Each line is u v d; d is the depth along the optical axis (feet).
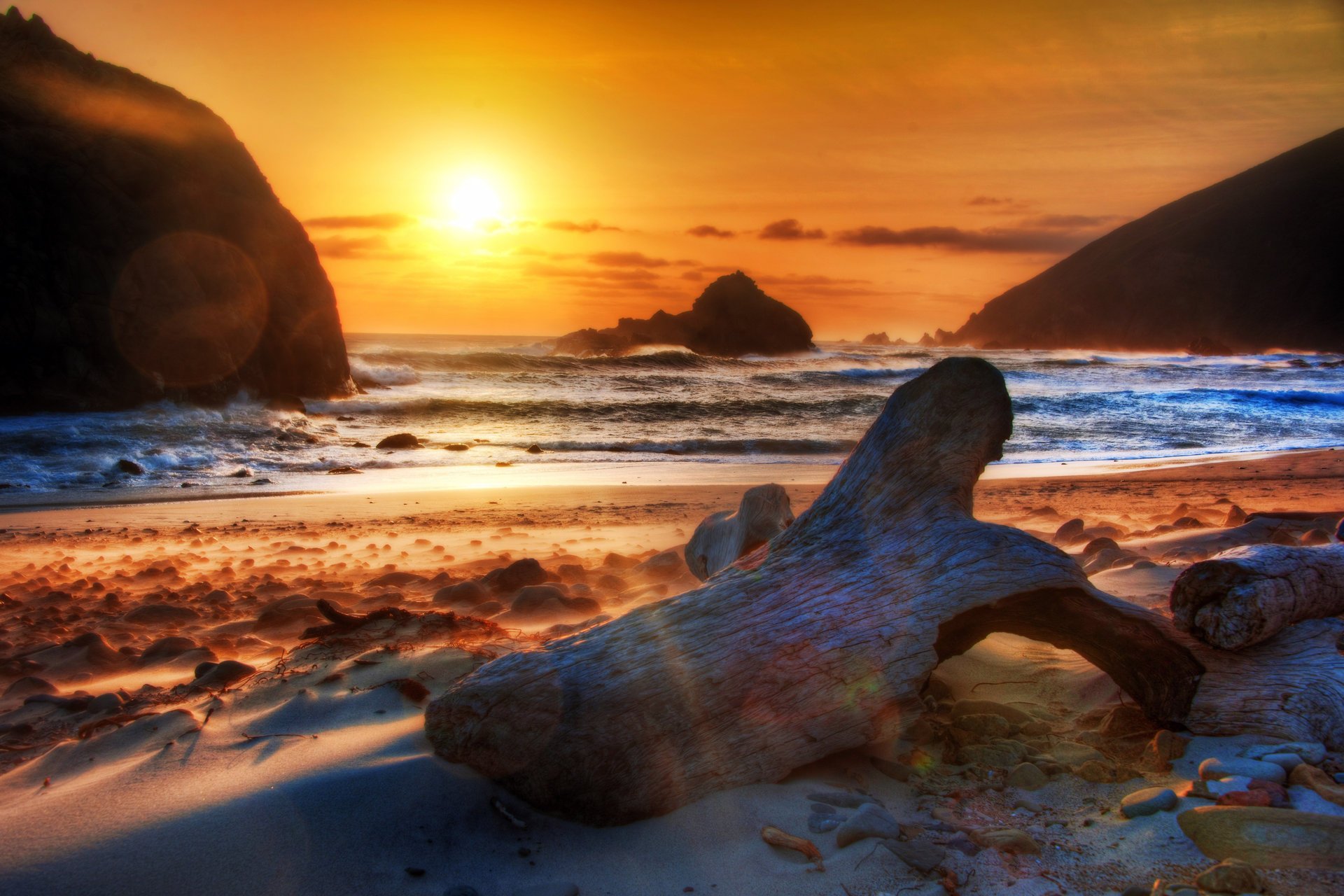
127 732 10.09
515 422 98.68
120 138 95.35
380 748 9.09
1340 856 7.30
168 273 92.94
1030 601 9.92
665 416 102.94
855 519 10.81
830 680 9.30
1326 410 95.25
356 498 45.80
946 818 8.74
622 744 8.55
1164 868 7.61
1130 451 69.00
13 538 35.17
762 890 7.61
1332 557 10.85
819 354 416.05
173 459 63.31
